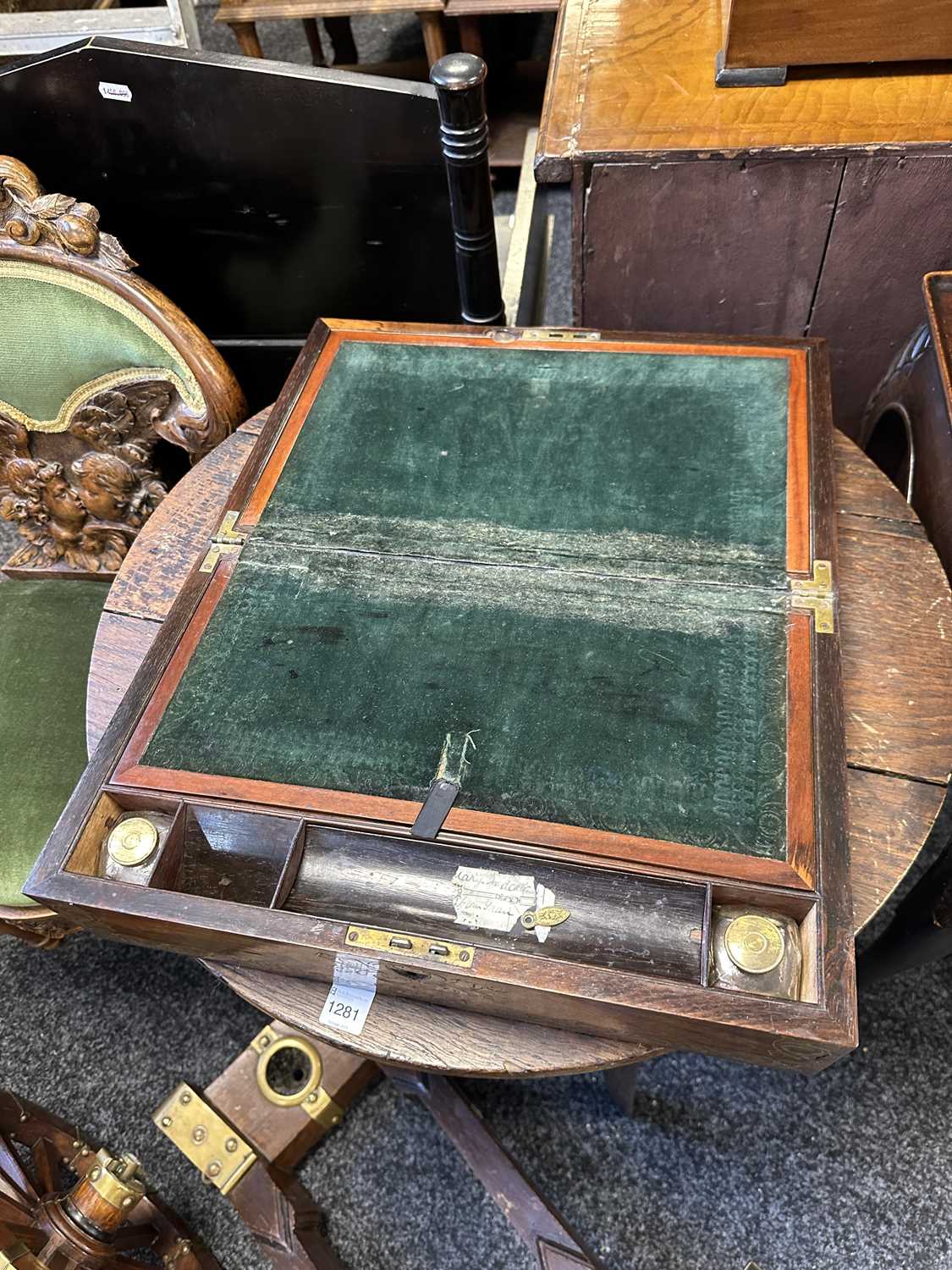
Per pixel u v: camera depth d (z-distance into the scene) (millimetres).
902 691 793
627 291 1212
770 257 1139
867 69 1078
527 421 928
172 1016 1305
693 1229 1123
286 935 627
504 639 771
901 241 1090
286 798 695
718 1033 590
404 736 721
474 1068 680
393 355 1003
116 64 1262
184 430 1096
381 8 2053
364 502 883
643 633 763
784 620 760
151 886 674
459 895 663
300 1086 1197
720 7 1199
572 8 1235
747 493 849
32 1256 801
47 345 1058
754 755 688
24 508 1207
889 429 1230
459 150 987
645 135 1045
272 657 778
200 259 1548
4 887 1011
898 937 974
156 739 737
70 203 983
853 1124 1172
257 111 1296
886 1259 1088
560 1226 1054
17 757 1064
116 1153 1193
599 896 651
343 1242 1140
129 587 933
